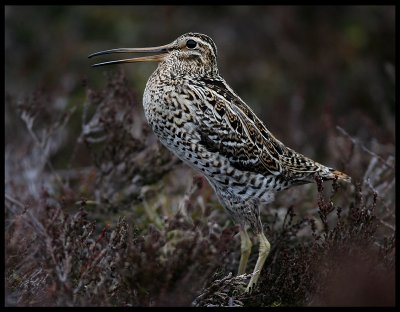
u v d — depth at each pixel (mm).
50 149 12758
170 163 11219
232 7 18578
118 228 7812
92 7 18047
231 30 18312
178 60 9641
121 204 11055
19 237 8477
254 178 9367
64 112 12938
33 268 8219
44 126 12453
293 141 15023
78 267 7652
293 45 18188
